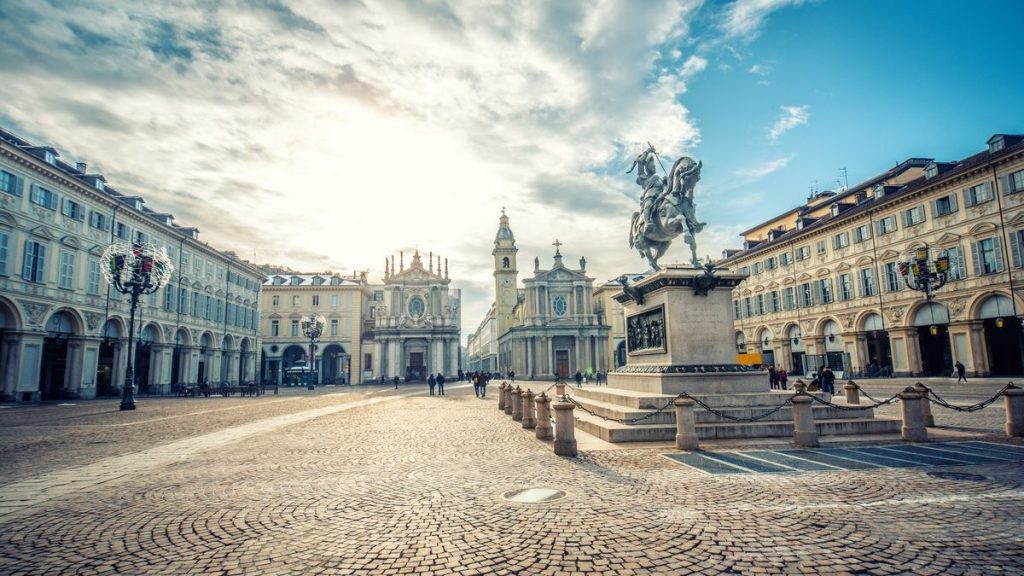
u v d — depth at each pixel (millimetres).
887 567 4699
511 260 95625
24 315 30094
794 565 4770
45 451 12125
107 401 32719
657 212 15656
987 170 32062
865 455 9820
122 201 38250
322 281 78812
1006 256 31047
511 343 82750
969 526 5715
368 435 14688
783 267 51625
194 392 40344
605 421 13320
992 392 23094
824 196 56750
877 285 40219
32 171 30719
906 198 37562
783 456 9867
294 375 68938
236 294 58344
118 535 5953
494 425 17000
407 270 84438
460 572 4781
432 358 81250
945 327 35844
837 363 44906
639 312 15805
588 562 4922
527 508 6715
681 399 10930
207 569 4953
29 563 5156
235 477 9008
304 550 5410
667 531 5715
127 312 38750
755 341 55938
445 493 7648
